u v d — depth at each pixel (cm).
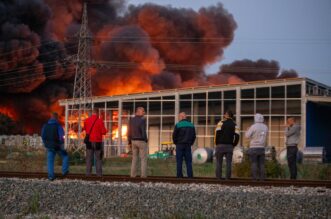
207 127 5103
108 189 1525
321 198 1402
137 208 1377
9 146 4891
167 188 1552
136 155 1883
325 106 5081
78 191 1514
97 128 1900
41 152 4200
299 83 4800
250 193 1473
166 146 5169
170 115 5250
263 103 4925
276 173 2566
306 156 4081
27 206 1438
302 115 4766
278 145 4838
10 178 1847
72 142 5603
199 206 1370
